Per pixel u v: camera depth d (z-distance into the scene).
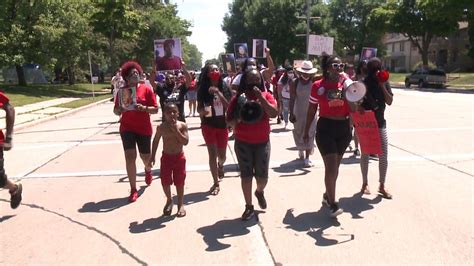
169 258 4.74
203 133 7.05
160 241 5.19
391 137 11.54
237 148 5.75
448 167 8.27
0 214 6.25
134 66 6.76
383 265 4.47
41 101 28.30
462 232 5.23
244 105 5.55
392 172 7.99
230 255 4.78
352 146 10.41
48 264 4.67
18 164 9.59
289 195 6.80
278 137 12.19
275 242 5.08
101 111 22.73
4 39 31.16
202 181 7.75
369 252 4.76
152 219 5.93
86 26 35.31
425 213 5.88
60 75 55.69
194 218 5.92
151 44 55.50
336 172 5.73
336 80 5.71
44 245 5.16
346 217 5.81
